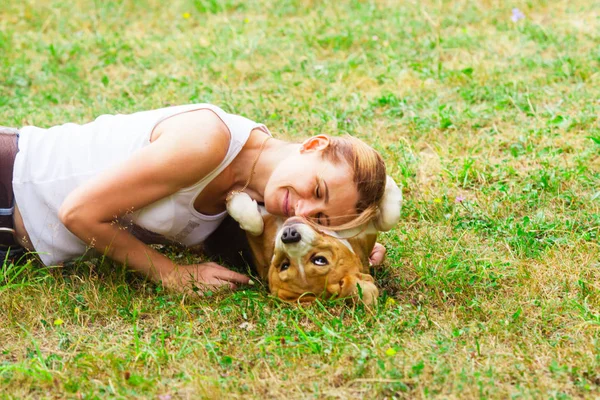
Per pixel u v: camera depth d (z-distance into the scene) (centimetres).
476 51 617
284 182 309
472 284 338
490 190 423
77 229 325
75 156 339
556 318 312
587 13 682
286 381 275
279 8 738
